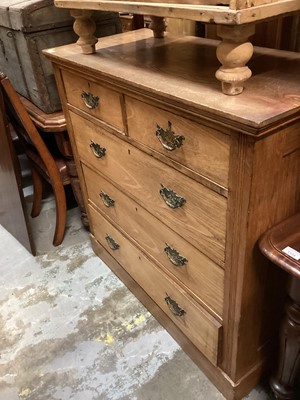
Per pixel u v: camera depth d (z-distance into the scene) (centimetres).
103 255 165
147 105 90
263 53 99
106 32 150
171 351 128
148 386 118
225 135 72
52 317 144
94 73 101
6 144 149
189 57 103
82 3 97
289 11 68
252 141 67
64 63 115
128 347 130
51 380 123
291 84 78
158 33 126
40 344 134
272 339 110
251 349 104
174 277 114
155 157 96
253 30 68
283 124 68
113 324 139
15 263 172
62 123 148
